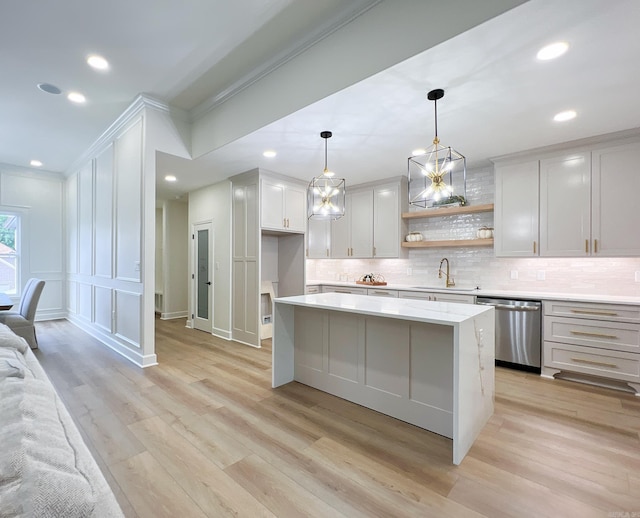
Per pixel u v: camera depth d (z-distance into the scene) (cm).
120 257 422
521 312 352
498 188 393
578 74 224
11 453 72
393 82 234
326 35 253
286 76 286
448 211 445
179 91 350
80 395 285
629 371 295
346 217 555
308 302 280
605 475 182
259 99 312
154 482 174
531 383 319
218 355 410
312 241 593
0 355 144
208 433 224
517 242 380
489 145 356
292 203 499
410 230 512
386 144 354
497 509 157
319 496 165
